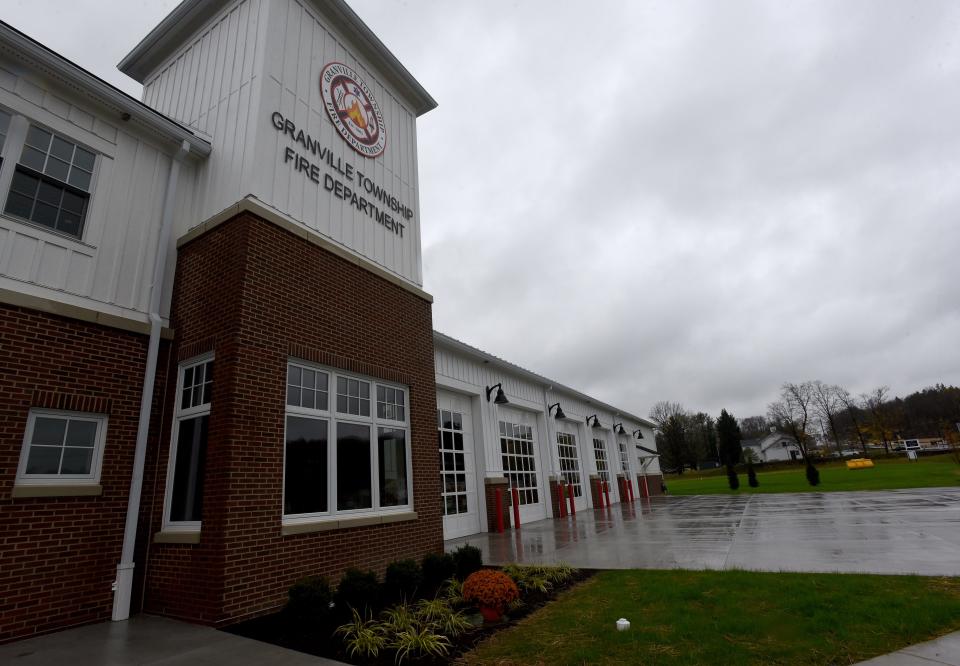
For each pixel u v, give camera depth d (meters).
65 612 6.28
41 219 6.93
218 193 8.55
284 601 6.99
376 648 5.18
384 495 9.37
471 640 5.54
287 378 7.92
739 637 5.09
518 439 19.73
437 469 10.72
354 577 6.91
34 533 6.16
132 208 7.99
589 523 17.19
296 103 9.33
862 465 49.91
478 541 13.73
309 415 8.19
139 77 11.25
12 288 6.45
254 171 8.18
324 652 5.29
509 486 18.00
